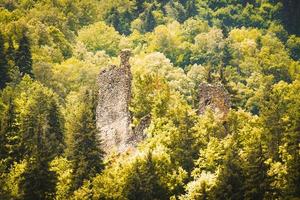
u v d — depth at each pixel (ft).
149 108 368.48
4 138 362.74
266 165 258.37
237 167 259.39
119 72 382.22
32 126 370.12
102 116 376.07
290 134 276.82
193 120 319.47
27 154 343.05
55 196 293.23
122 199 276.21
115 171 289.33
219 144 286.46
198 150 301.43
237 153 267.18
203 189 260.01
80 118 328.29
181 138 303.48
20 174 299.17
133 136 351.87
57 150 351.25
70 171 302.04
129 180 278.05
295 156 254.47
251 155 260.83
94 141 321.52
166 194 277.44
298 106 384.68
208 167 283.18
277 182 254.27
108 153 354.13
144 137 345.72
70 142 326.03
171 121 325.42
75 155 318.86
